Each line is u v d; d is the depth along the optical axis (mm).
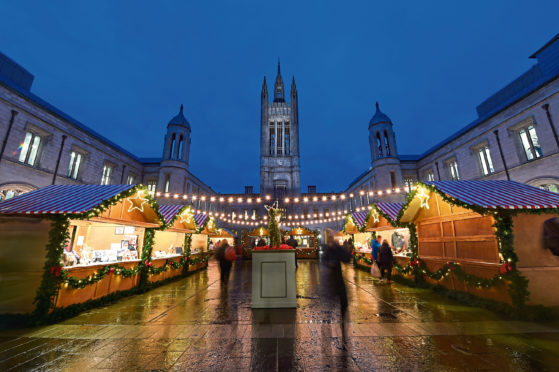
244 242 25562
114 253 8000
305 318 5367
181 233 13078
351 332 4469
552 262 5613
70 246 7645
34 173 16562
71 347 3926
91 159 22359
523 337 4148
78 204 6266
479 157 19578
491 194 6684
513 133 16219
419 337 4203
